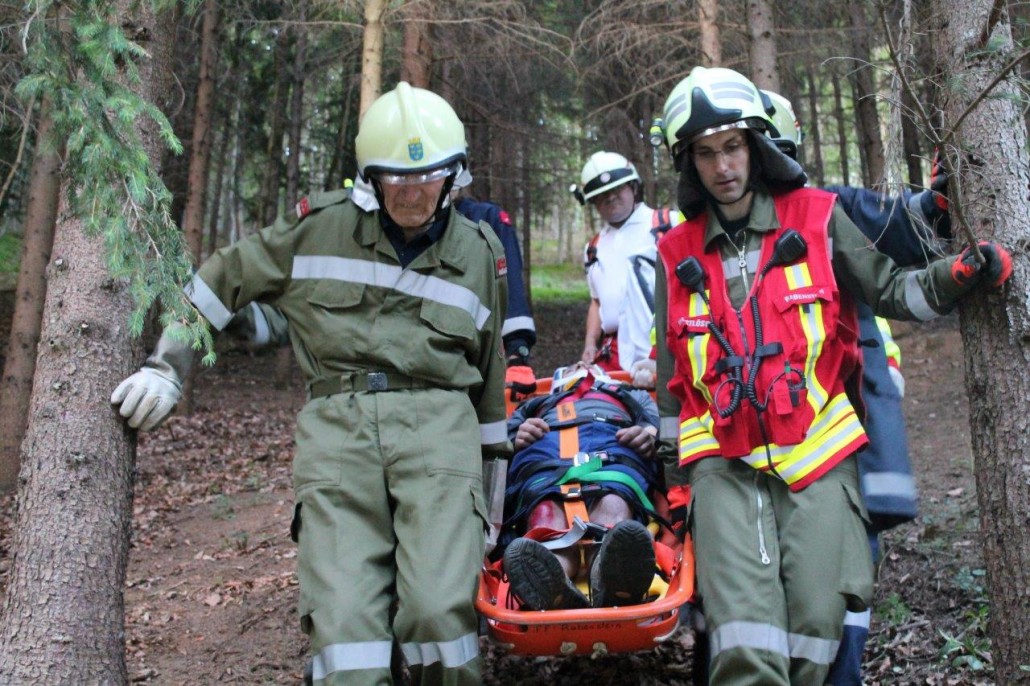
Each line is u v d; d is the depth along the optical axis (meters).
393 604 3.12
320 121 16.25
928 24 3.14
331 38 11.14
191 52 12.65
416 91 3.11
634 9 9.35
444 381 3.13
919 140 5.13
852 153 16.69
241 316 3.30
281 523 6.72
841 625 2.79
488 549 3.40
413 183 3.00
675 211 4.78
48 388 3.02
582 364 4.26
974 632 3.90
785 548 2.87
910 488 3.23
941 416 8.18
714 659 2.80
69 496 2.97
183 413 11.18
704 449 3.06
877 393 3.32
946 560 4.61
